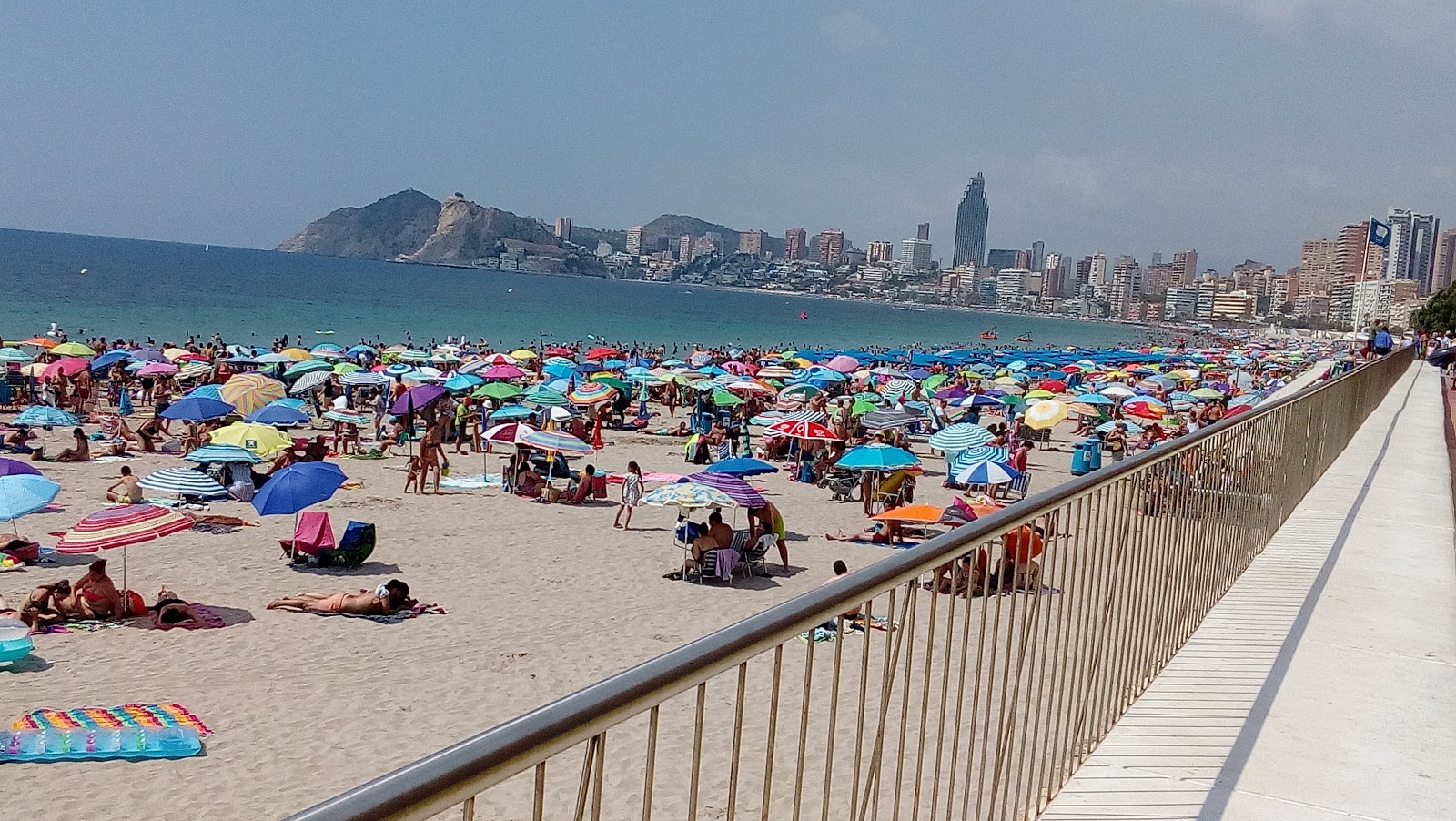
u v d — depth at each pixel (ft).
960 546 10.69
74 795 29.71
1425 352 170.30
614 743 31.22
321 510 71.20
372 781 4.42
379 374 122.01
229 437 74.59
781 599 53.88
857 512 79.30
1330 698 18.03
